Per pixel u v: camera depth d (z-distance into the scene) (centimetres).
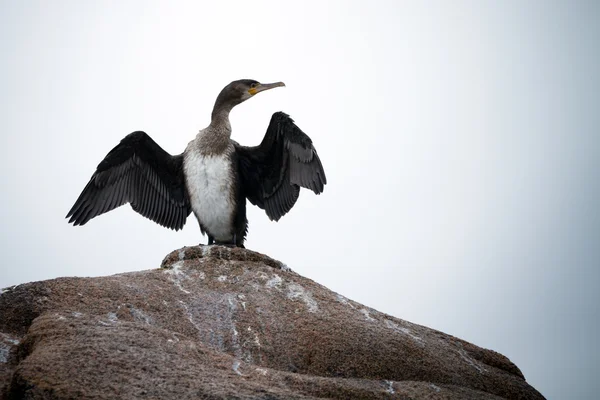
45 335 1216
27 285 1413
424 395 1254
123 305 1409
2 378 1172
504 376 1465
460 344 1544
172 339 1241
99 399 1039
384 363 1375
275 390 1099
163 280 1544
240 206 1884
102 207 1878
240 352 1371
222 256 1661
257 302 1499
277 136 1847
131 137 1864
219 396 1055
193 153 1858
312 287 1591
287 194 1909
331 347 1381
